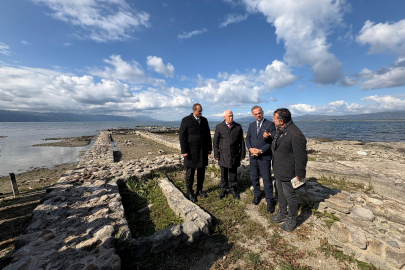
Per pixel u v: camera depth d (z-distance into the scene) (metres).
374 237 2.25
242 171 5.27
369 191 4.11
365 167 4.98
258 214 3.37
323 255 2.33
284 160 2.70
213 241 2.66
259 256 2.34
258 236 2.75
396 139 20.22
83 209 3.10
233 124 3.84
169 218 3.26
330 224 2.89
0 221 3.33
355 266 2.14
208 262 2.27
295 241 2.61
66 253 2.04
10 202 4.32
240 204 3.72
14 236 2.86
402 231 2.36
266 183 3.36
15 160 10.84
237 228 2.96
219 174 5.64
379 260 2.05
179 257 2.34
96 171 5.40
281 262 2.23
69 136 27.88
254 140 3.49
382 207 2.92
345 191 3.97
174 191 4.00
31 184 6.24
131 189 4.52
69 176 4.82
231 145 3.76
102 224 2.68
